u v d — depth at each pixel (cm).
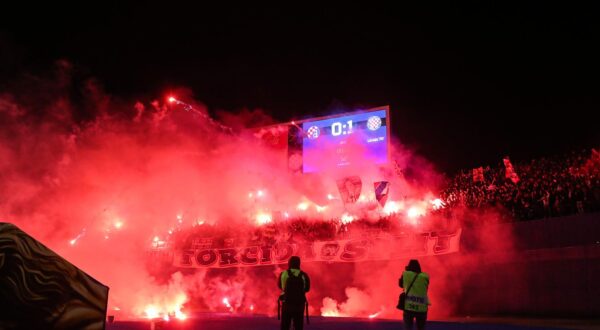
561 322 1644
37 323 327
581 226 1783
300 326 945
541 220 1911
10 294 320
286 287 948
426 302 992
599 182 1984
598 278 1698
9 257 322
